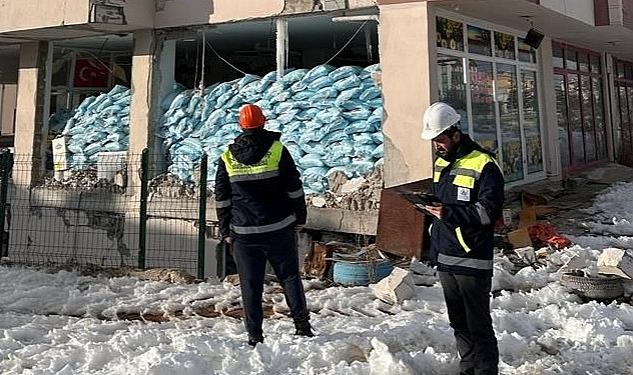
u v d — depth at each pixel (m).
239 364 4.67
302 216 5.21
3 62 16.14
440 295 6.82
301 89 10.14
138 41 11.64
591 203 11.52
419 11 9.43
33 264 9.53
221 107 10.91
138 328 6.06
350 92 9.77
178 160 11.21
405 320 5.94
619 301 6.51
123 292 7.52
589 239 8.95
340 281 7.48
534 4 10.34
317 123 9.95
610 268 6.68
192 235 10.52
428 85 9.30
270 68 14.24
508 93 12.40
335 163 9.88
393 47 9.52
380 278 7.41
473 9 10.43
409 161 9.30
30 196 12.34
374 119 9.71
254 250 5.12
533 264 7.79
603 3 12.86
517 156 12.60
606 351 5.02
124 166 11.55
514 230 8.87
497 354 4.22
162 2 11.38
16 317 6.50
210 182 10.65
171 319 6.48
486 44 11.69
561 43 15.08
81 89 14.16
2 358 5.23
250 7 10.56
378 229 8.41
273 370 4.62
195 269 10.43
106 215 11.47
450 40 10.45
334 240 9.45
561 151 14.75
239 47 13.48
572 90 15.61
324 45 13.23
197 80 13.30
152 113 11.48
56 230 11.98
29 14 11.53
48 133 12.98
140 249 8.85
